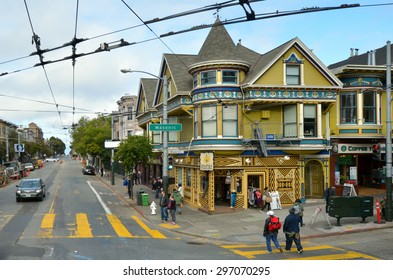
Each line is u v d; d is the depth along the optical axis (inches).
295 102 995.9
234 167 980.6
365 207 745.6
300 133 987.3
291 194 1018.7
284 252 558.6
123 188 1665.8
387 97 764.0
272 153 1007.6
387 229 716.0
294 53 996.6
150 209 1041.5
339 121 1072.2
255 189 1009.5
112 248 577.0
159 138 1466.5
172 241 655.8
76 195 1374.3
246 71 1027.9
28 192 1174.3
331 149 1063.6
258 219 861.8
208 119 993.5
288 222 551.8
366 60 1427.2
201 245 626.8
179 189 1079.6
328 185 1051.3
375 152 872.9
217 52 1002.7
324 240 650.8
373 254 536.1
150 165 1684.3
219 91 982.4
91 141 2630.4
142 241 641.6
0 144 2950.3
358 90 1063.0
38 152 5319.9
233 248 604.4
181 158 1212.5
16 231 712.4
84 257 515.2
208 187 981.2
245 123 1009.5
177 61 1245.1
